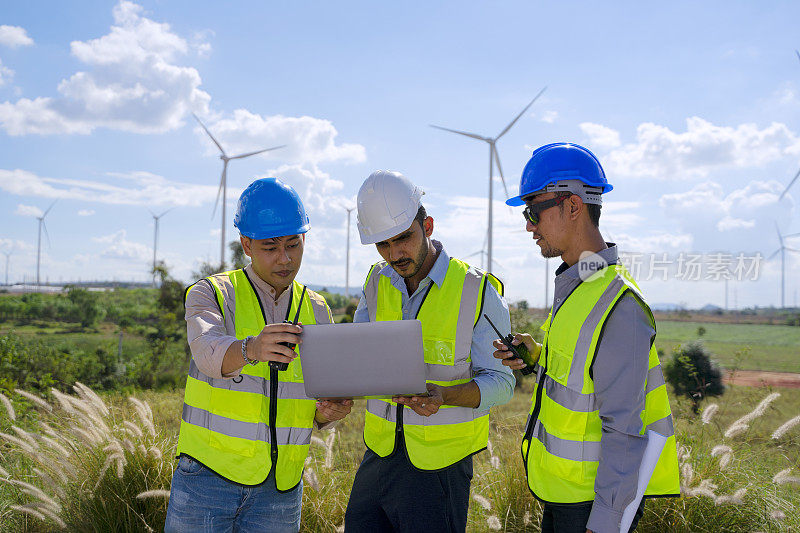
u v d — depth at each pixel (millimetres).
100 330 35938
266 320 2262
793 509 3898
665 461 1893
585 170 1911
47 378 9398
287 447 2207
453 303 2354
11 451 4805
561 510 1881
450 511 2303
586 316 1810
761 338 42031
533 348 2215
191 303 2152
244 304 2230
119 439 4359
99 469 4098
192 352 1994
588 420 1818
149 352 14359
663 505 3863
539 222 1954
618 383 1698
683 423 5137
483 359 2344
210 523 2070
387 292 2535
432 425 2307
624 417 1684
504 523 3996
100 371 11867
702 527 3807
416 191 2352
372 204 2260
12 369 9812
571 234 1916
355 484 2490
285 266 2180
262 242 2131
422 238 2338
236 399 2098
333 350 1849
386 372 1864
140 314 35844
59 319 42000
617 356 1705
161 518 3953
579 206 1895
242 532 2174
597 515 1692
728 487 3984
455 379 2344
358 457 5066
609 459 1693
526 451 2090
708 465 4234
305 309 2393
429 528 2264
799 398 8359
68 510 3936
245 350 1825
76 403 4277
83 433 4125
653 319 1767
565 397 1866
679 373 7848
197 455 2074
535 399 2064
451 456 2307
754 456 4562
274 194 2162
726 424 5441
